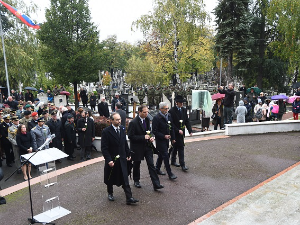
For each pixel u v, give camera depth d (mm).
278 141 10203
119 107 10484
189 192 5824
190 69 30922
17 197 5945
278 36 28297
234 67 29984
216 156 8430
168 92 22344
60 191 6102
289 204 5098
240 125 11320
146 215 4875
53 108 12078
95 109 24172
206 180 6500
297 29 22453
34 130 7973
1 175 5066
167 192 5836
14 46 23688
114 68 61938
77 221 4727
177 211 5000
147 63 45188
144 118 5863
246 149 9172
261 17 29156
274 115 15242
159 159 6809
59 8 19219
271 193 5586
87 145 9359
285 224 4414
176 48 27781
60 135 9367
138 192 5871
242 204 5133
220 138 10820
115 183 5254
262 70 30750
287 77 31188
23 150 7566
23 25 24297
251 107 16688
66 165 9047
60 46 19734
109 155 5090
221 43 26922
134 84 48500
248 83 32062
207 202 5352
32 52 24828
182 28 25625
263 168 7285
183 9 25484
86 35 20109
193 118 17094
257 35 30078
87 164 8094
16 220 4891
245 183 6289
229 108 12336
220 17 26812
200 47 30453
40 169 4629
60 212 4621
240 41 26328
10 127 8031
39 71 27500
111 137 5121
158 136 6273
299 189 5758
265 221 4523
